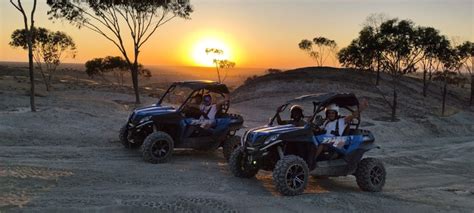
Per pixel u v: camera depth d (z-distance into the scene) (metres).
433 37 41.78
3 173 8.79
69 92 55.81
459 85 96.44
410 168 15.25
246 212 7.47
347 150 9.77
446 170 15.30
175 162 11.95
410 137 30.59
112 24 35.28
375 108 44.03
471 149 22.14
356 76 64.38
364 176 9.81
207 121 12.57
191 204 7.55
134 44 36.31
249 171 10.12
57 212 6.69
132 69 36.50
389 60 40.56
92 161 11.33
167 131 12.48
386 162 16.22
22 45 58.62
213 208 7.48
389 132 30.45
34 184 8.23
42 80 83.81
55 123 17.73
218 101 12.89
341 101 10.16
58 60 61.59
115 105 32.19
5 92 43.50
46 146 13.28
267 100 46.59
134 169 10.54
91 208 6.96
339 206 8.25
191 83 12.88
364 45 43.00
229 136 12.95
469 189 11.58
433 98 62.03
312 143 9.38
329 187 10.19
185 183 9.38
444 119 42.41
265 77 65.06
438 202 9.52
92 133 16.67
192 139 12.50
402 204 8.91
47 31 60.00
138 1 35.19
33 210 6.66
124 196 7.86
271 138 9.09
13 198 7.19
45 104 28.34
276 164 8.86
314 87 55.53
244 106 42.66
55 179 8.78
